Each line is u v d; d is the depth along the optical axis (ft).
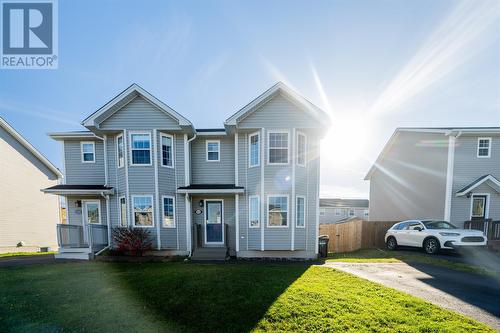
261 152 33.04
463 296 17.01
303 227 33.19
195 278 20.63
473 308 14.99
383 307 14.83
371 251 38.96
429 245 34.09
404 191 51.67
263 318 13.76
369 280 20.83
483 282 20.40
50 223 55.77
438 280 20.99
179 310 14.93
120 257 31.17
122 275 22.33
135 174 33.42
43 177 53.93
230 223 36.17
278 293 17.07
